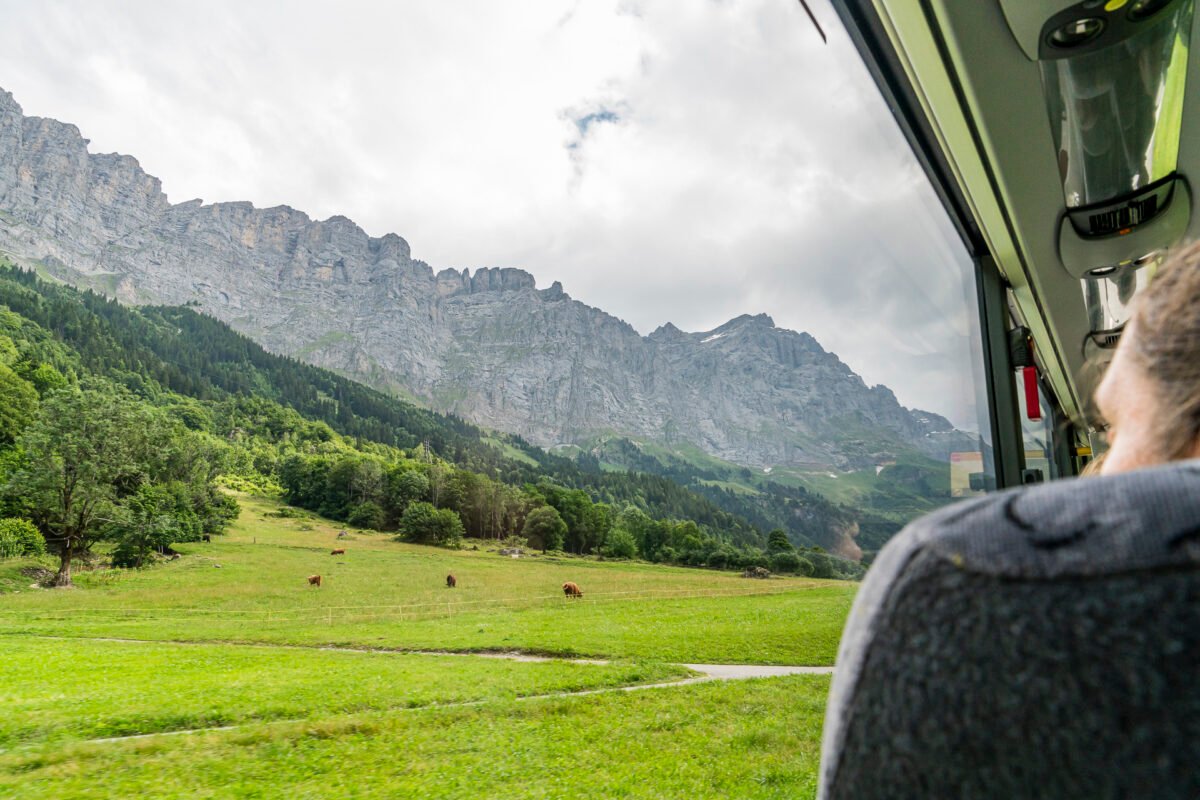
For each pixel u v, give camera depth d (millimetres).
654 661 22141
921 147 3100
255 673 15883
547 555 79375
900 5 2111
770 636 23719
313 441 153625
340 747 8266
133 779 7090
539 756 8211
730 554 40000
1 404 53406
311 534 77562
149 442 55375
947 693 418
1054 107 2580
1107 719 365
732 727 10508
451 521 82188
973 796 404
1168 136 2883
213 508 69250
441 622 37906
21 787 6840
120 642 25844
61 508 47219
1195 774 341
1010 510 449
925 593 444
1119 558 370
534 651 25406
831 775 501
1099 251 3645
